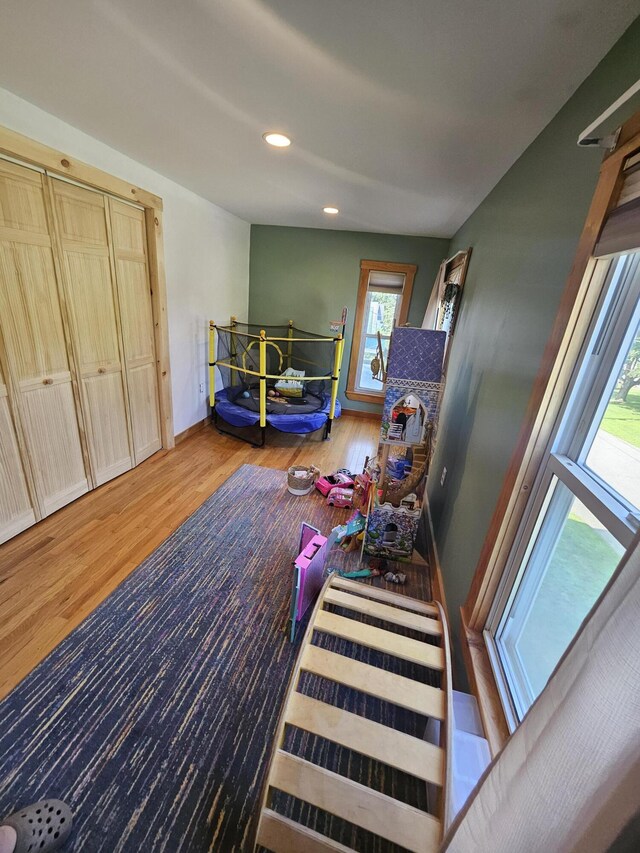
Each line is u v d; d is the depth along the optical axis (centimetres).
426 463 201
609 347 89
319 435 407
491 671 119
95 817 100
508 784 53
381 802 85
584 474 91
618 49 86
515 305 141
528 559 116
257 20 99
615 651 41
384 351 462
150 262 275
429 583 205
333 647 160
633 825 35
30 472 209
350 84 125
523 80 110
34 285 194
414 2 87
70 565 190
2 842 86
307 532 190
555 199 115
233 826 101
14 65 132
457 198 240
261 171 236
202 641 154
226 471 305
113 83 141
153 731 122
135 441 293
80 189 208
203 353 375
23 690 130
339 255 430
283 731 95
